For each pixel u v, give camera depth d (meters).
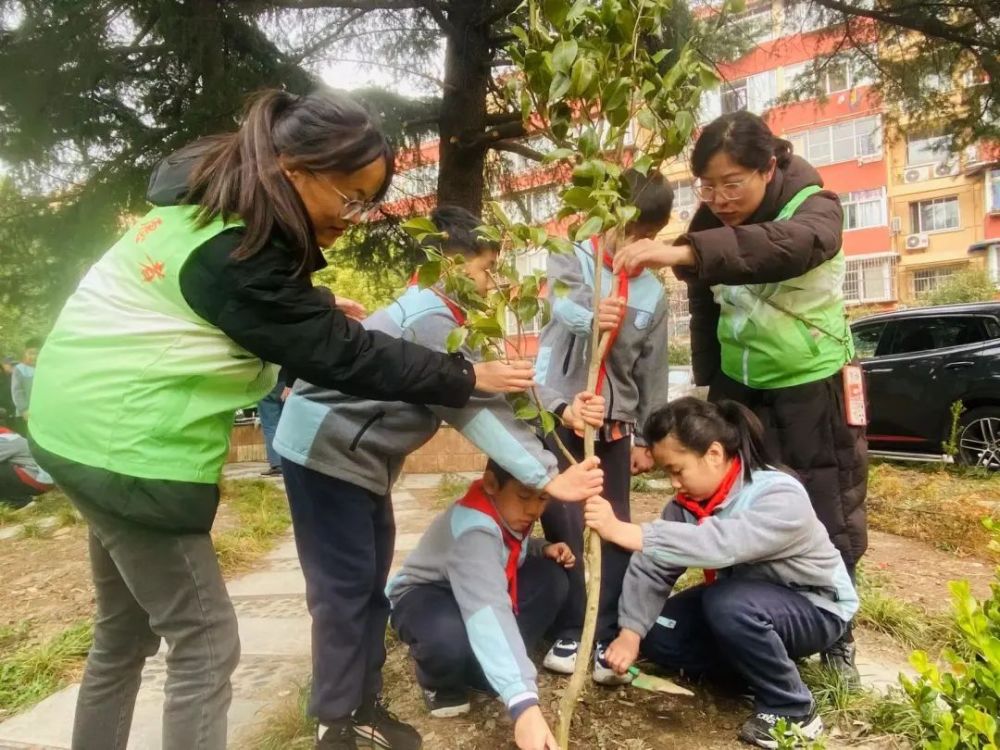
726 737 2.17
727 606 2.11
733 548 2.09
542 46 1.77
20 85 5.90
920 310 7.57
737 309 2.37
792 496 2.16
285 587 3.91
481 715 2.34
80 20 5.81
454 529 2.22
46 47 5.82
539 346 2.87
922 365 7.19
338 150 1.55
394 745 2.09
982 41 7.28
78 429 1.55
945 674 1.58
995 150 8.62
